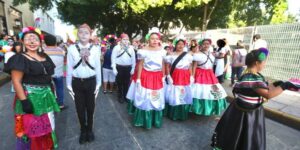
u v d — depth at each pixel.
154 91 3.51
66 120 4.03
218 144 2.64
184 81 3.90
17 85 2.19
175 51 4.02
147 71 3.54
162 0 11.20
